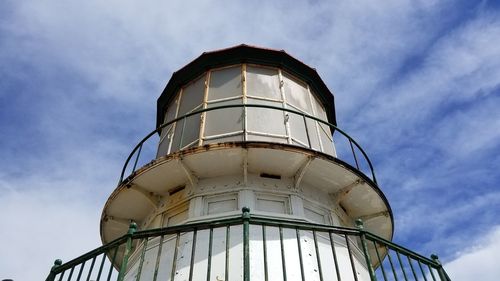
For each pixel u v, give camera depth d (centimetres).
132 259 886
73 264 604
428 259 675
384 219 1017
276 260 739
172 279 516
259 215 825
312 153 877
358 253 898
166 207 919
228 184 895
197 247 771
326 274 763
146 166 898
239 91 1105
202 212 851
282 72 1202
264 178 908
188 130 1059
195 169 902
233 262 731
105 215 986
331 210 926
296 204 869
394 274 598
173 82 1259
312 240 812
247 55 1197
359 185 941
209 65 1201
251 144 854
